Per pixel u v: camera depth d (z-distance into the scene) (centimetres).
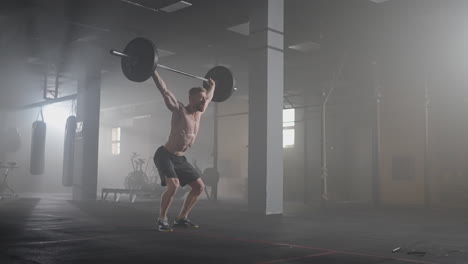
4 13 928
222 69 561
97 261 318
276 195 779
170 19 966
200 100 512
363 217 760
